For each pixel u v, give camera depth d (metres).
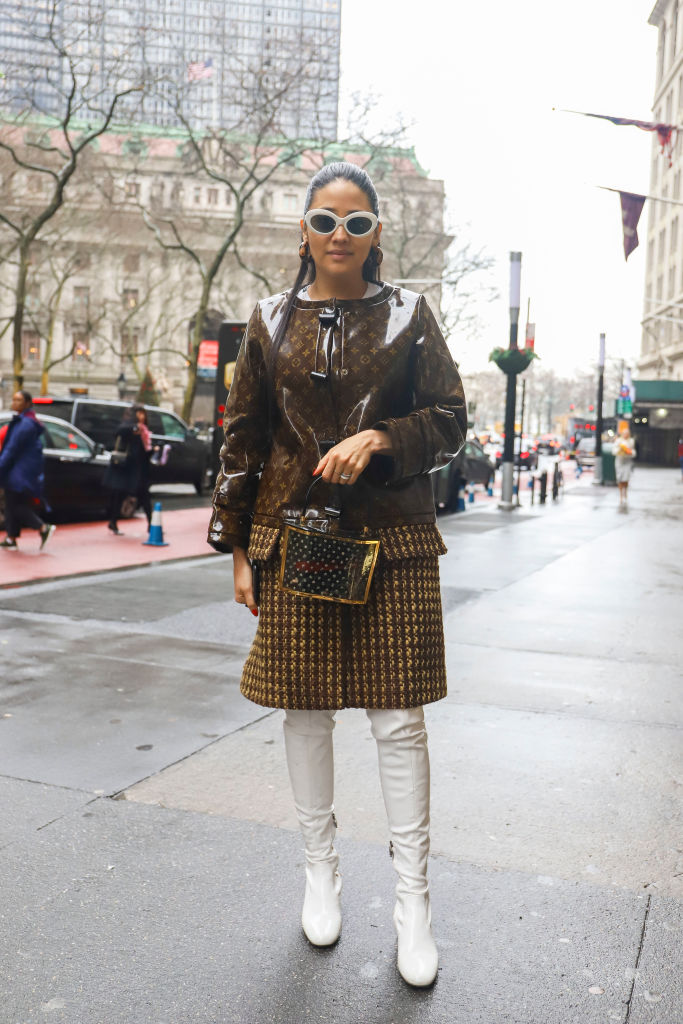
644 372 84.75
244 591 2.38
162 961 2.31
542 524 16.16
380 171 36.31
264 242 58.94
